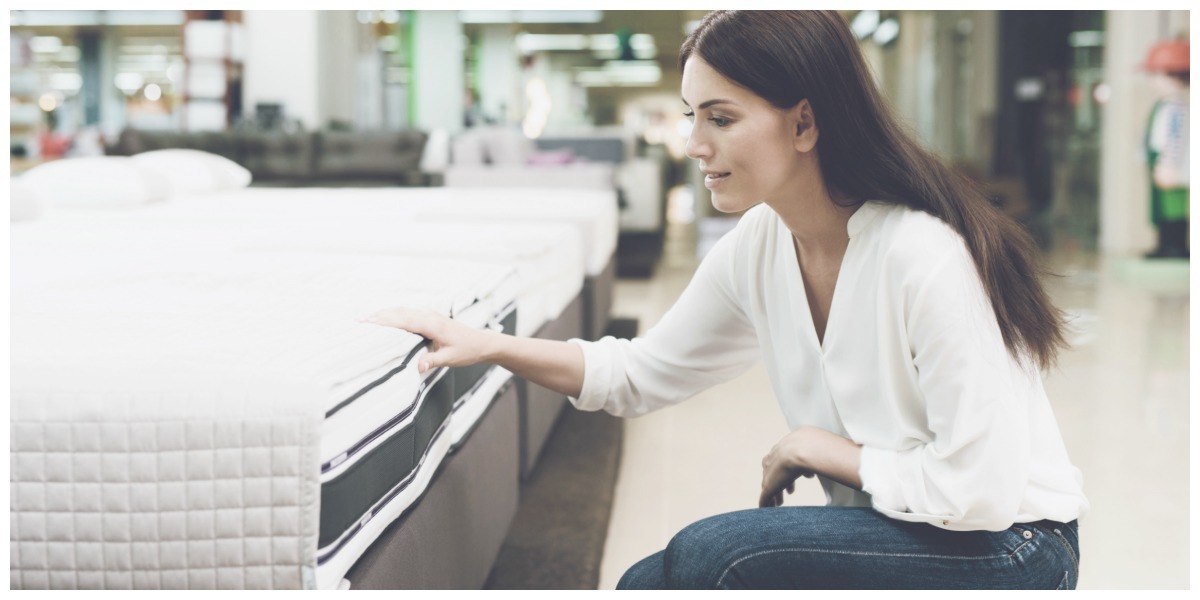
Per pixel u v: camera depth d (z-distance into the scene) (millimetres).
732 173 1065
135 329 1154
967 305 1000
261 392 890
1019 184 13031
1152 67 7426
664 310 4934
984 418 978
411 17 11680
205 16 7961
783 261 1178
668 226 10945
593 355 1353
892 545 1038
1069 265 7262
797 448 1132
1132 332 4504
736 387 3527
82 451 886
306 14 8195
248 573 888
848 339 1102
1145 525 2168
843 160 1055
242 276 1678
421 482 1208
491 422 1688
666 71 27172
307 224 3051
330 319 1254
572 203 3881
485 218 3297
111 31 13281
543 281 2404
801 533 1052
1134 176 8039
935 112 16750
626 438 2893
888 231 1055
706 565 1064
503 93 15688
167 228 2959
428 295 1488
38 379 914
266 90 8242
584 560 1850
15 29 10531
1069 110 11219
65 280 1631
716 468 2605
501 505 1749
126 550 891
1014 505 975
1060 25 12016
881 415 1101
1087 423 3008
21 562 895
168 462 882
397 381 1090
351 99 10008
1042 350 1077
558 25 18562
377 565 1038
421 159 7242
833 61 1023
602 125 32156
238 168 5348
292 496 881
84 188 3650
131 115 13438
